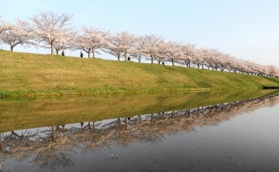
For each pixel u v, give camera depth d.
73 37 64.50
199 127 12.70
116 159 7.51
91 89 36.59
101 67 49.50
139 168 6.71
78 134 11.06
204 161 7.29
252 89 66.19
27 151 8.47
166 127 12.69
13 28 49.38
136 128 12.41
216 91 50.09
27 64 39.59
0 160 7.52
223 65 113.94
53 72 39.59
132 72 52.34
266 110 20.06
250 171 6.48
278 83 98.19
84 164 7.09
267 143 9.44
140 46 82.31
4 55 39.88
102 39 63.88
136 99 28.23
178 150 8.46
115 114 16.88
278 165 6.96
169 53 85.06
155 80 51.31
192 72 68.94
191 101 27.03
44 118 14.85
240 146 8.98
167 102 25.50
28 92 29.86
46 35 51.28
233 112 18.64
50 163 7.20
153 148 8.73
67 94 32.38
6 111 17.16
